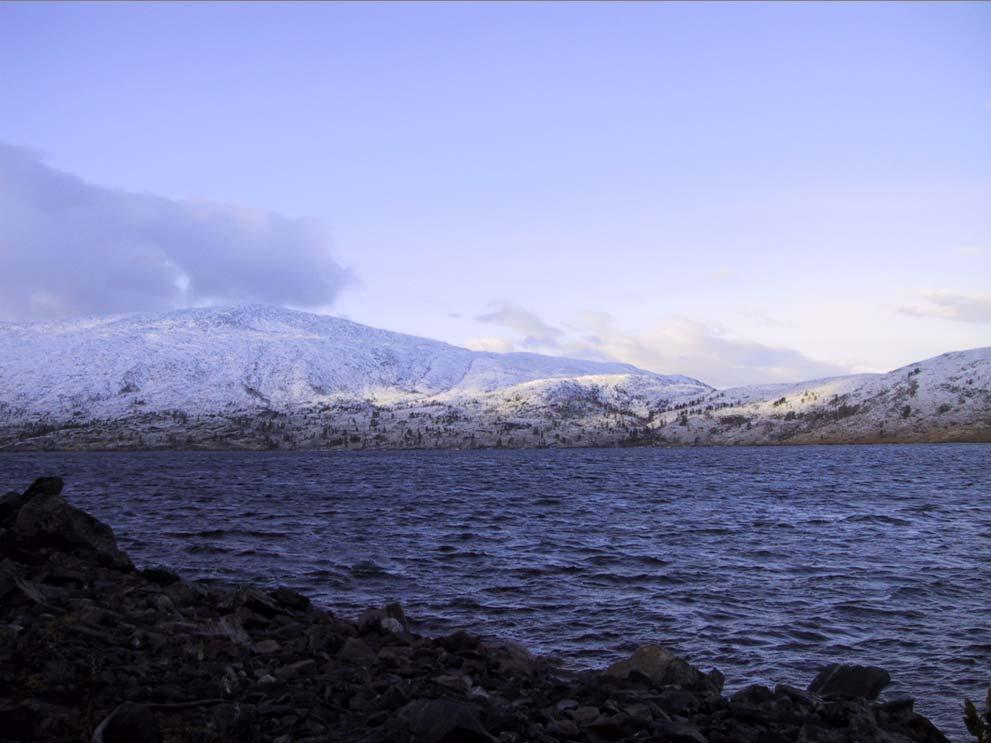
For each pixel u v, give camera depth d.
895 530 57.78
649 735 12.44
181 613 18.55
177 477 159.00
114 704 11.08
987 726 12.75
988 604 31.34
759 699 14.97
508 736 11.44
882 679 16.64
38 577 19.64
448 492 108.88
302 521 62.94
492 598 31.67
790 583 35.69
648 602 31.33
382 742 10.47
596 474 172.38
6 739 9.66
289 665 14.50
